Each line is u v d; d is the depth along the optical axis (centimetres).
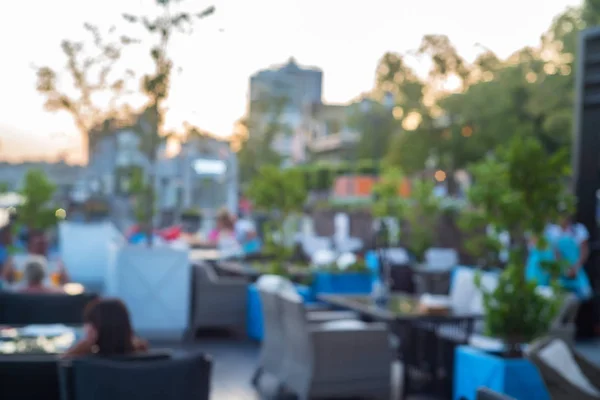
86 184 1479
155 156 1049
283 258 1084
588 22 1978
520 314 553
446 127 2362
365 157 3694
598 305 1059
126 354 404
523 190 565
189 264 979
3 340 482
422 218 1616
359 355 612
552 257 818
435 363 719
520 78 2092
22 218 1281
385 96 3612
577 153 1055
